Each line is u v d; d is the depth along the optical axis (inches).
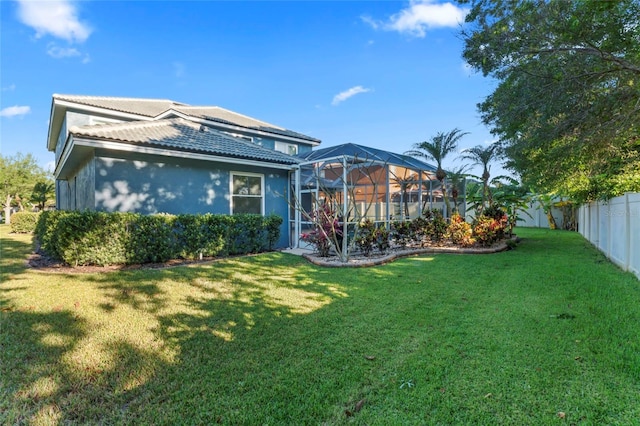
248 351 136.9
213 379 115.6
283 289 233.8
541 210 879.1
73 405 100.7
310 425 93.0
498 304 199.8
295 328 161.9
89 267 297.0
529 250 440.1
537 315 179.8
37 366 122.3
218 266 313.3
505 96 334.0
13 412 96.7
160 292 221.6
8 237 619.5
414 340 148.1
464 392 108.5
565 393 107.5
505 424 93.6
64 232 286.5
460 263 337.1
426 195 622.5
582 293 221.1
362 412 98.5
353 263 318.0
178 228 337.7
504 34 292.2
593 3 225.1
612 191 345.7
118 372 119.2
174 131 439.5
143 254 315.3
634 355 130.8
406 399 104.8
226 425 92.7
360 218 351.3
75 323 164.4
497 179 597.0
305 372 120.6
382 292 226.7
